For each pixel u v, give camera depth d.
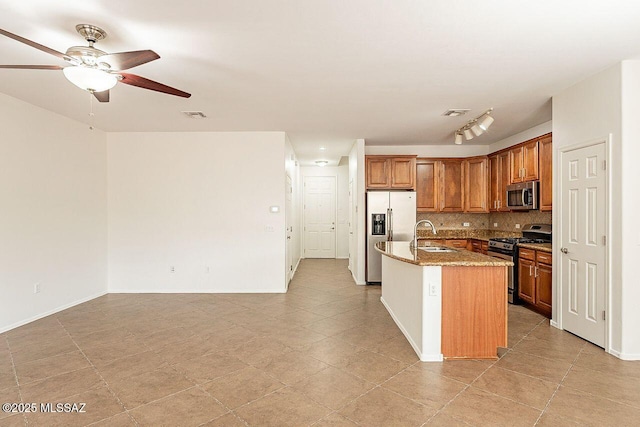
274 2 1.93
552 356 2.89
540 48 2.52
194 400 2.24
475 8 2.00
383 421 2.00
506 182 5.41
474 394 2.30
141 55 2.02
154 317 4.02
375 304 4.58
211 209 5.23
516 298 4.56
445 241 5.98
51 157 4.15
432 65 2.81
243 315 4.10
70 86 3.29
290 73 2.96
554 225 3.61
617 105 2.82
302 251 8.99
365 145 6.43
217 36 2.32
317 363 2.79
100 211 5.04
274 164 5.21
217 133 5.20
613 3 1.94
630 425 1.95
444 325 2.86
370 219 5.71
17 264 3.70
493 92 3.48
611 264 2.90
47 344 3.20
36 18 2.07
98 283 5.00
